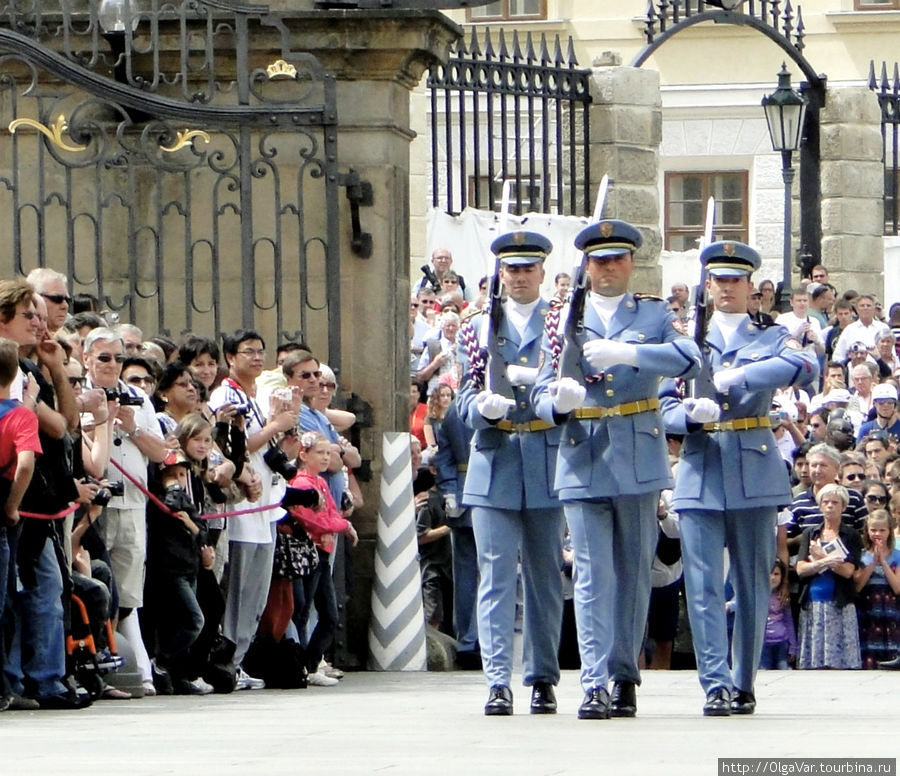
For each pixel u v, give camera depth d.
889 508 42.72
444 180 74.50
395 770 22.75
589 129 64.31
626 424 29.98
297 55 40.06
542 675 30.98
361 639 41.38
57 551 30.92
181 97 41.91
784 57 88.31
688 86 87.88
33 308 30.72
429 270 54.03
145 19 41.28
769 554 31.36
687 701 33.28
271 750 25.17
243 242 39.88
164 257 42.12
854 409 53.00
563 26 88.75
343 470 39.34
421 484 43.00
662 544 42.91
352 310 41.41
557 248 59.47
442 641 42.25
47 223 41.88
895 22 89.06
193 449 34.28
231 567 35.41
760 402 31.28
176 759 24.20
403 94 42.03
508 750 25.00
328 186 40.34
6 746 25.77
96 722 29.06
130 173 39.62
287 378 37.72
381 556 41.12
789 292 61.16
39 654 30.81
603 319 30.53
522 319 31.14
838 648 42.12
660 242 66.12
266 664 36.25
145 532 33.78
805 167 73.44
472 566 42.47
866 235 73.44
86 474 32.03
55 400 31.23
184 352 36.56
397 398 41.66
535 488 30.53
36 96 39.47
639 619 30.52
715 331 31.81
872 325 60.25
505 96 59.22
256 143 41.50
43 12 40.75
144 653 33.91
